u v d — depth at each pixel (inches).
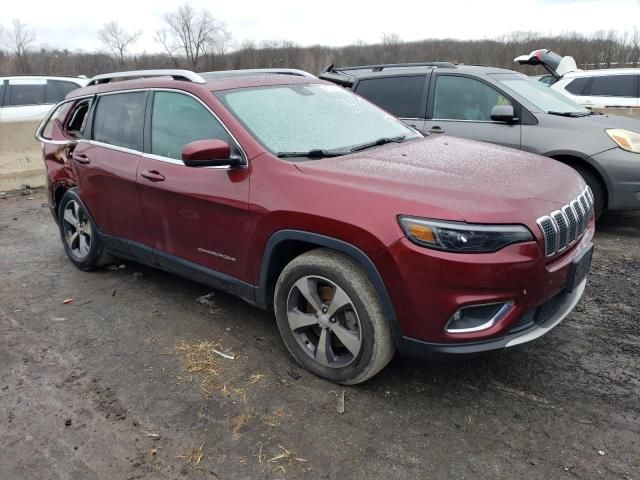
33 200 324.8
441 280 99.1
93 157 171.5
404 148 138.3
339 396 116.7
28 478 97.9
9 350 142.3
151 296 172.2
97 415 114.0
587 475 92.9
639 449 98.3
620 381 118.5
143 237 160.1
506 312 101.7
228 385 122.4
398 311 104.8
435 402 113.7
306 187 115.2
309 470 96.8
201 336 145.2
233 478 95.8
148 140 154.3
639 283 168.1
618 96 444.1
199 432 107.6
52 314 162.6
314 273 116.0
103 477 97.2
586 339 136.1
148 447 104.0
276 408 113.7
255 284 130.0
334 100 159.3
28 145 363.3
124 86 167.0
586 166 212.5
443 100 243.9
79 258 194.5
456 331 102.7
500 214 100.0
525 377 121.2
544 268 103.2
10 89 424.5
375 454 99.9
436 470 95.6
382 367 113.9
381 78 264.1
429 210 100.5
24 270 201.5
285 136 133.6
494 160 129.0
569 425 105.3
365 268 106.2
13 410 116.7
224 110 134.7
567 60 496.1
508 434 103.6
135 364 132.9
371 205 105.7
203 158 120.9
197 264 144.5
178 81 149.5
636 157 201.6
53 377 128.8
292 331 125.4
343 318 116.6
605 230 222.8
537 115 220.7
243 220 126.1
